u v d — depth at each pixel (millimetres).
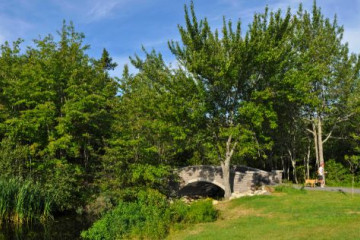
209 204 19672
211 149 30500
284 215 17859
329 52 31781
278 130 36875
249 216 18734
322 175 29094
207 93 27109
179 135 26656
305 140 41938
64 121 26281
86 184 29141
